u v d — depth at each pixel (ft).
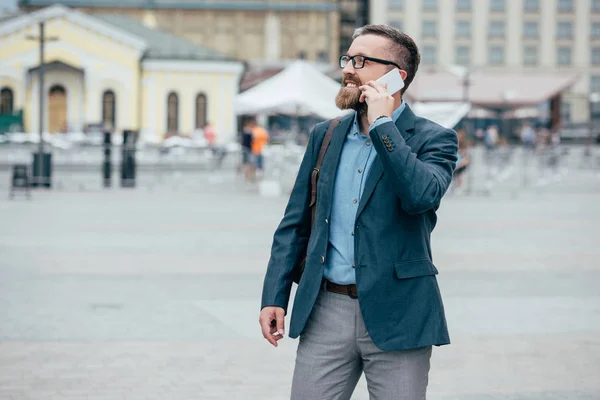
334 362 12.20
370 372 12.22
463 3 321.52
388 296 11.80
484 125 283.59
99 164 131.34
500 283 35.83
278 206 71.97
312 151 12.80
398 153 11.46
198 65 209.77
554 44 325.21
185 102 209.97
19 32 201.98
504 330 27.48
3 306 30.37
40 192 85.51
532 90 265.54
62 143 149.69
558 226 57.67
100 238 49.16
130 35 203.62
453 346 25.46
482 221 60.59
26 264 39.60
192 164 140.05
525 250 45.80
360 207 11.95
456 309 30.63
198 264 40.11
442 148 12.16
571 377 22.31
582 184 105.19
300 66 87.86
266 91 86.28
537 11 323.98
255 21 308.81
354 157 12.29
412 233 12.01
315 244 12.19
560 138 246.68
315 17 308.19
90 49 204.13
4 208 67.41
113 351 24.49
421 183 11.45
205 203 74.49
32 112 202.69
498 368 23.12
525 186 101.30
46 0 296.30
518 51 324.19
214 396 20.56
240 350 24.73
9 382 21.42
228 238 49.70
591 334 26.99
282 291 12.64
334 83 90.38
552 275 37.99
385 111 11.69
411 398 11.92
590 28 325.42
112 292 33.14
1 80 201.77
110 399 20.24
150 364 23.21
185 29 307.99
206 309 30.19
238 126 224.33
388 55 12.20
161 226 55.77
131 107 205.16
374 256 11.84
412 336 11.78
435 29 321.73
